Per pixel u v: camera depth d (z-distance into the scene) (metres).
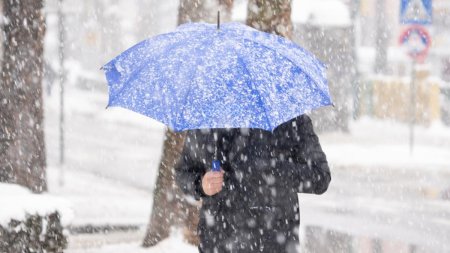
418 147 34.69
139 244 15.48
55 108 57.91
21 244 10.10
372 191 23.61
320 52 38.00
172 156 14.70
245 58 7.11
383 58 52.88
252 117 6.89
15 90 14.96
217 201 7.62
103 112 54.03
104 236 16.70
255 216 7.55
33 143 15.01
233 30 7.48
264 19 13.09
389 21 67.44
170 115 6.92
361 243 16.59
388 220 19.14
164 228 14.79
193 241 14.44
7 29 15.14
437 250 16.03
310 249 15.98
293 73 7.16
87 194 22.50
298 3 38.19
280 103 6.98
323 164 7.68
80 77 78.12
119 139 39.66
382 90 47.81
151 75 7.22
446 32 53.59
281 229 7.59
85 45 84.25
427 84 45.84
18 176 14.84
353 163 29.47
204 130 7.64
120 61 7.53
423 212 20.22
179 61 7.17
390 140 37.75
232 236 7.58
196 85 6.96
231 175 7.58
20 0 15.07
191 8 15.13
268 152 7.57
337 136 37.84
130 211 19.72
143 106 7.12
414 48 31.47
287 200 7.59
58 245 10.50
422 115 45.66
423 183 25.22
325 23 37.69
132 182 25.30
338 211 20.31
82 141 38.31
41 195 10.75
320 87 7.21
